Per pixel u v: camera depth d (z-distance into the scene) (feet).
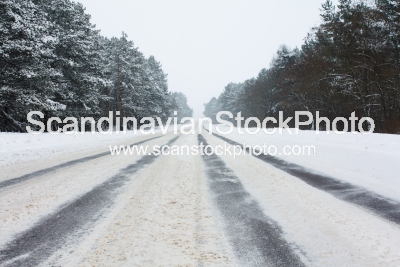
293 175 20.54
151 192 15.98
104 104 126.21
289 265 8.08
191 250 8.98
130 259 8.41
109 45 136.77
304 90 94.58
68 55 78.54
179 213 12.42
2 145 37.37
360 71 75.20
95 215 12.18
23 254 8.71
